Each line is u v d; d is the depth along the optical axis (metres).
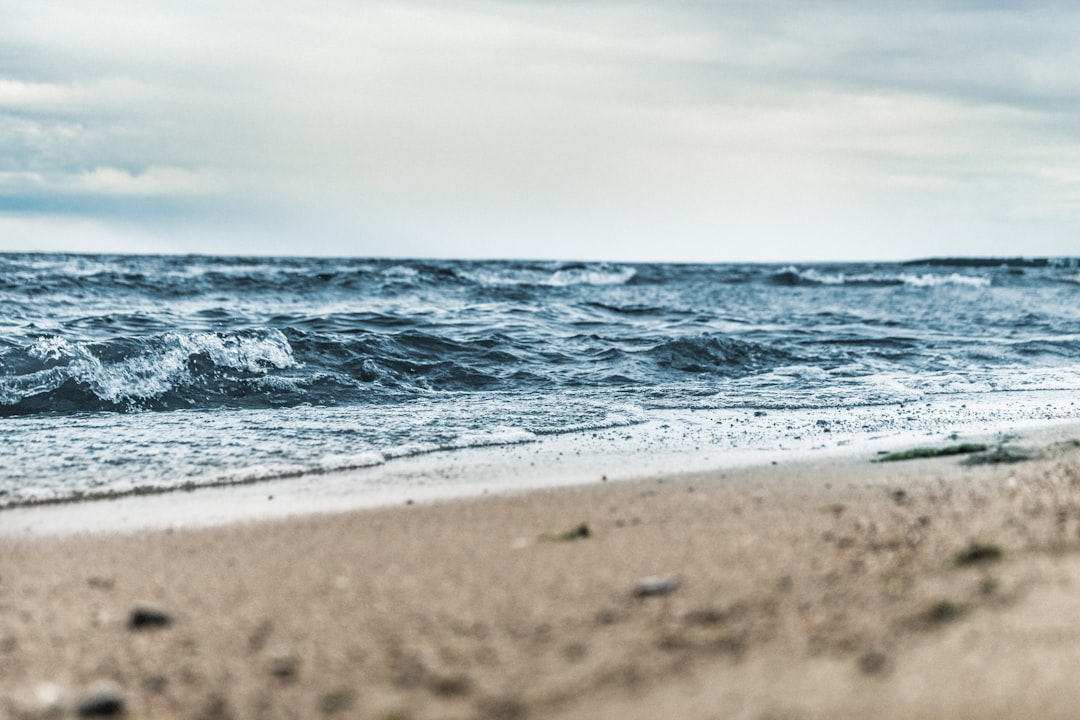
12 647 4.29
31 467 8.96
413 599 4.65
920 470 7.84
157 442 10.23
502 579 4.88
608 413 12.43
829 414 12.35
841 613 3.98
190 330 19.83
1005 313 32.84
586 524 6.16
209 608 4.74
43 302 26.36
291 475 8.70
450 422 11.66
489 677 3.67
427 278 37.56
